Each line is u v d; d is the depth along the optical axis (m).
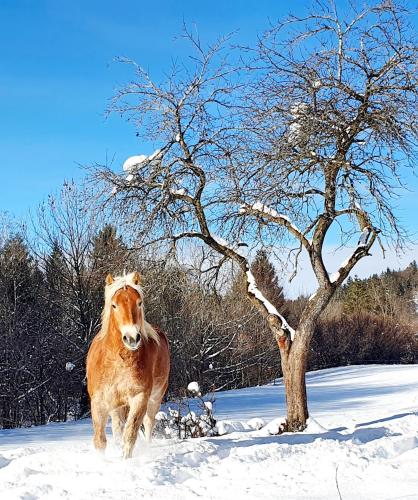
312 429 11.19
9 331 25.28
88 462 7.16
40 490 5.45
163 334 9.73
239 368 34.31
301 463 6.14
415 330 54.41
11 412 25.66
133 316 7.21
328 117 10.84
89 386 7.87
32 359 25.34
